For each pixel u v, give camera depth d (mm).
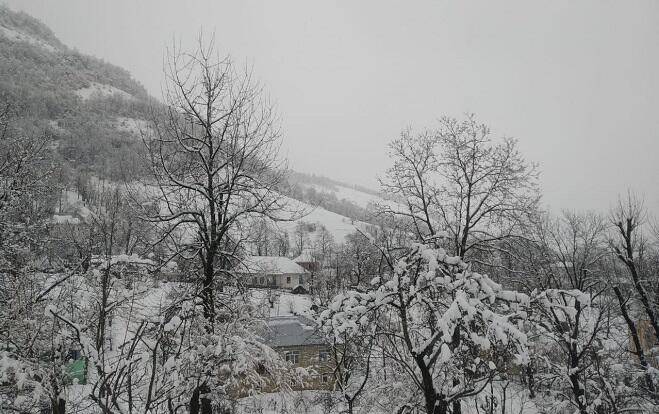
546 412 17328
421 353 8859
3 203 16453
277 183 15562
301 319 37719
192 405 11602
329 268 71375
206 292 13477
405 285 9562
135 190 14188
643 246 20594
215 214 14539
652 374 15062
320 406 21422
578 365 15867
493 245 18750
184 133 14492
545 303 8875
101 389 7473
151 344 9383
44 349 9992
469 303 8273
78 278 11930
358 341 10391
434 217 19531
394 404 12453
